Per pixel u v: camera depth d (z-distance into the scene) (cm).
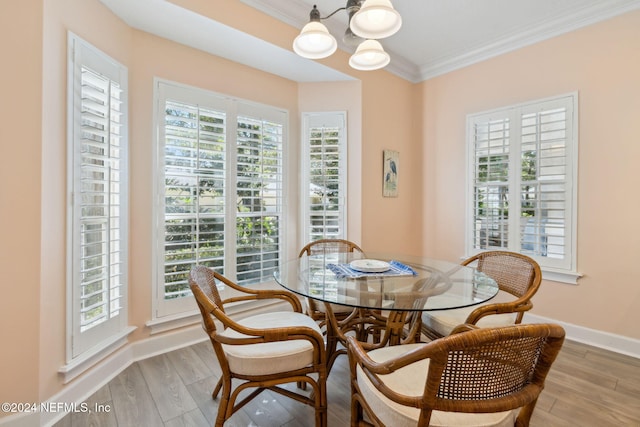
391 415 97
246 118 271
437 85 345
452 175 334
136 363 208
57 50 156
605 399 171
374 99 320
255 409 163
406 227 358
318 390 137
